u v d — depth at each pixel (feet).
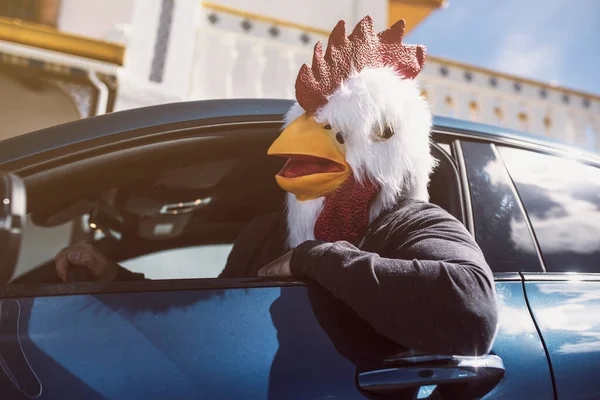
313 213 3.88
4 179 2.61
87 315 3.26
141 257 6.45
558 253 4.53
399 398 3.30
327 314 3.51
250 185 5.64
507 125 19.48
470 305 3.02
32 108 16.21
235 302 3.46
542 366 3.68
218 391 3.09
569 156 5.30
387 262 3.22
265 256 4.91
